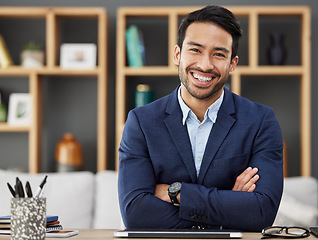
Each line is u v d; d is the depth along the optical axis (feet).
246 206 5.31
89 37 13.24
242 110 5.90
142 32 13.19
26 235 4.05
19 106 12.62
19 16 12.75
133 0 13.30
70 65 12.42
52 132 13.25
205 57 5.31
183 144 5.72
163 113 5.90
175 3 13.28
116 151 12.18
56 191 10.48
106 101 12.64
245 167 5.74
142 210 5.48
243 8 12.15
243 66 12.87
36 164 12.27
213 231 4.51
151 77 13.08
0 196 10.14
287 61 13.03
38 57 12.54
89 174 10.99
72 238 4.49
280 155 5.80
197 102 5.65
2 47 12.52
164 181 5.78
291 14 12.34
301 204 10.44
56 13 12.39
